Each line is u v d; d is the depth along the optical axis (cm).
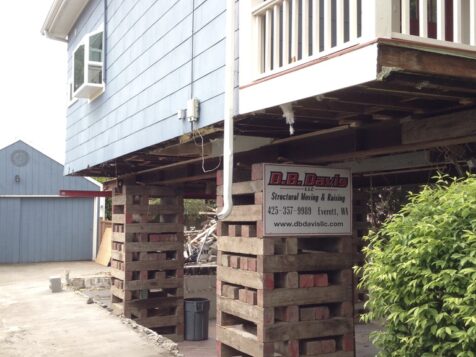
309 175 564
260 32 486
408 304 328
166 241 1029
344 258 574
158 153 749
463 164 614
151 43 702
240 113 491
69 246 2219
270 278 537
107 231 2159
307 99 418
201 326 1034
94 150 948
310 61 407
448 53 367
